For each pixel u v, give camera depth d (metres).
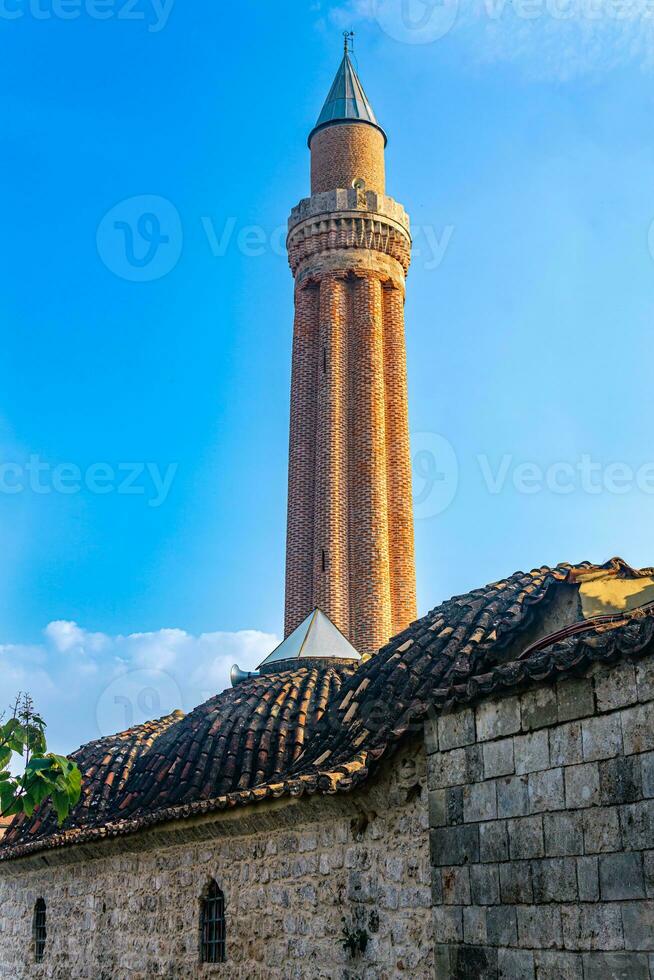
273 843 16.41
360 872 14.38
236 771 20.02
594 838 10.16
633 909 9.70
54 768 13.62
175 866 18.98
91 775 24.91
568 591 15.29
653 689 9.74
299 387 51.53
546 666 10.73
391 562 48.94
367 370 50.53
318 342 51.56
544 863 10.65
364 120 54.66
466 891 11.55
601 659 10.20
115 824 20.19
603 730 10.23
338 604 46.78
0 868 25.84
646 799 9.71
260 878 16.55
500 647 15.16
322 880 15.12
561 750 10.66
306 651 25.67
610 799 10.05
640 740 9.84
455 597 20.16
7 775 13.59
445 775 12.12
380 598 47.09
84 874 22.38
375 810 14.23
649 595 14.88
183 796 19.98
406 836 13.66
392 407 51.22
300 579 48.41
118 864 21.02
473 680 11.62
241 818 16.72
